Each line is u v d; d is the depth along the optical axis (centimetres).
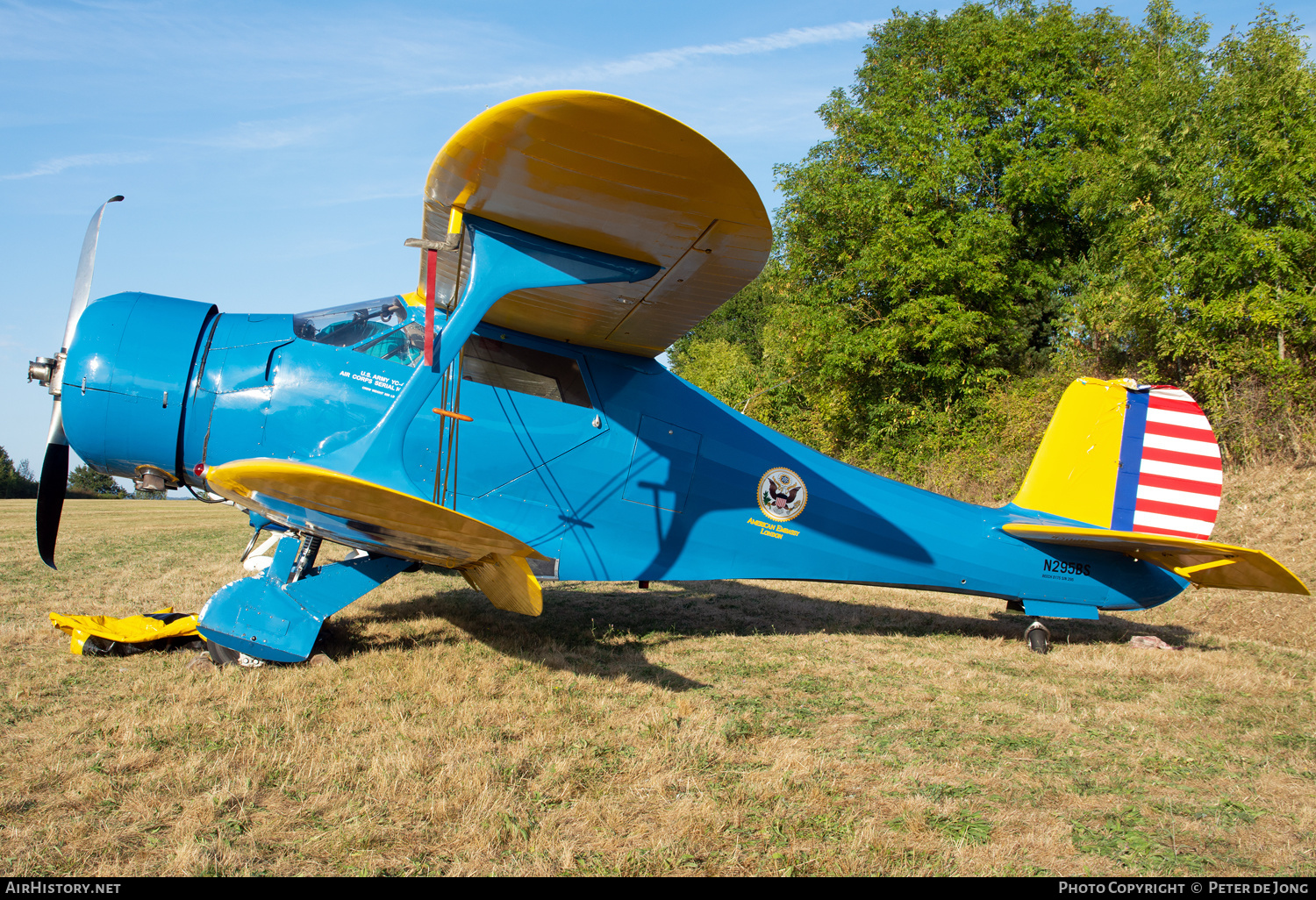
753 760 369
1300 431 1107
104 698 413
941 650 626
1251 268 1216
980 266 1752
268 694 427
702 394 626
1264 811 331
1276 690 523
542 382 573
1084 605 672
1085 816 323
